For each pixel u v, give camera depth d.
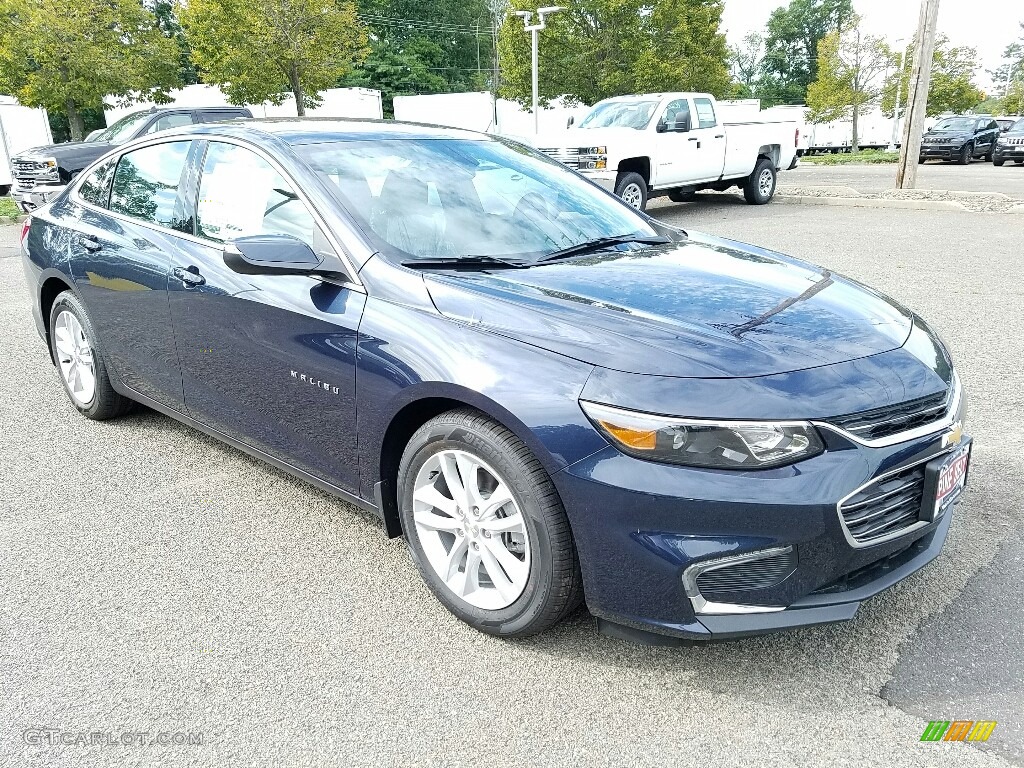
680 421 2.13
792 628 2.20
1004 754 2.07
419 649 2.54
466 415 2.48
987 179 18.62
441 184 3.29
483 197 3.32
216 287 3.24
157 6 49.56
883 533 2.31
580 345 2.34
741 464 2.11
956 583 2.84
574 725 2.21
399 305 2.67
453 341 2.49
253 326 3.09
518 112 30.45
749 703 2.28
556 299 2.58
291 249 2.77
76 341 4.38
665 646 2.41
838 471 2.16
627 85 27.78
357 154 3.28
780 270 3.16
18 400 4.84
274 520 3.38
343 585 2.91
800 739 2.14
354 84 54.97
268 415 3.19
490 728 2.20
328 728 2.21
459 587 2.63
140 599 2.82
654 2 27.38
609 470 2.18
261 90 22.91
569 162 11.61
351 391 2.76
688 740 2.15
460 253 2.96
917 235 9.94
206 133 3.59
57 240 4.25
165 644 2.57
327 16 22.44
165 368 3.68
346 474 2.94
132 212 3.88
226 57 22.34
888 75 35.78
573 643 2.56
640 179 12.23
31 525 3.34
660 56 27.55
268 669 2.45
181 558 3.09
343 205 2.96
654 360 2.26
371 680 2.40
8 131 20.45
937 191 13.28
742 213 13.22
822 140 40.00
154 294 3.58
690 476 2.12
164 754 2.12
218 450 4.09
